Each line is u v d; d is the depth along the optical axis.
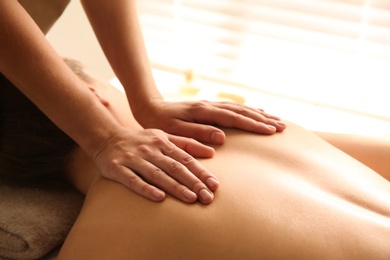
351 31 1.70
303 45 1.78
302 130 0.98
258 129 0.92
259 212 0.73
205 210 0.73
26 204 0.94
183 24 1.94
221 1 1.84
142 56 1.09
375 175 0.91
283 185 0.79
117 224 0.74
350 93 1.79
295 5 1.74
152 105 1.01
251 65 1.89
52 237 0.91
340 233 0.72
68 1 1.17
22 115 0.92
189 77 1.72
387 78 1.72
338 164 0.90
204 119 0.95
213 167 0.81
